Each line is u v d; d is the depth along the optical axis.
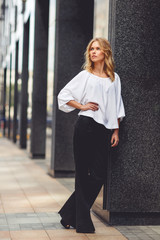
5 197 6.32
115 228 4.69
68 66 8.20
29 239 4.21
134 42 4.74
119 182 4.75
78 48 8.22
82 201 4.47
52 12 9.02
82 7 8.19
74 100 4.43
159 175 4.81
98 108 4.38
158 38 4.77
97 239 4.25
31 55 12.47
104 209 4.88
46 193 6.70
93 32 7.83
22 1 14.41
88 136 4.36
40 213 5.33
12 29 19.83
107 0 6.82
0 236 4.29
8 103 21.84
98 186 4.52
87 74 4.43
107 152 4.52
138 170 4.78
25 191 6.84
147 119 4.78
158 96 4.79
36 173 9.01
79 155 4.41
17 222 4.87
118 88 4.53
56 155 8.34
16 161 11.26
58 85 8.21
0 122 29.47
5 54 24.64
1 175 8.61
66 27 8.18
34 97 11.53
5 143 18.67
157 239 4.28
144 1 4.74
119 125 4.74
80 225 4.46
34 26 11.43
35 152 11.75
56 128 8.30
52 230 4.56
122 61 4.73
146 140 4.78
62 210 4.64
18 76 16.81
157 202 4.82
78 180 4.48
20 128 15.28
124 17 4.72
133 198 4.79
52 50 9.04
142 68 4.76
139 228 4.71
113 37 4.73
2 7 27.33
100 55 4.39
